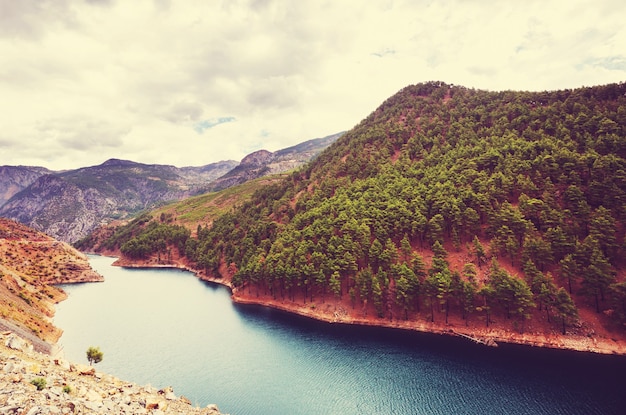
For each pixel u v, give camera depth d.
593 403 65.56
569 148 132.38
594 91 172.50
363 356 88.62
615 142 123.50
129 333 109.12
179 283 191.88
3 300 91.44
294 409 66.62
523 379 74.75
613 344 86.62
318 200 181.75
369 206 145.38
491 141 163.50
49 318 117.31
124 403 34.03
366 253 125.12
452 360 84.75
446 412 64.12
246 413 65.50
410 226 126.69
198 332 109.88
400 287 107.06
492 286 101.81
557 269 102.75
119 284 190.38
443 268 108.00
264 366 84.75
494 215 118.06
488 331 98.12
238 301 147.88
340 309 119.62
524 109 177.62
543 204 112.94
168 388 46.53
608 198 108.12
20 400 24.36
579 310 95.12
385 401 68.38
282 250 145.50
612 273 92.56
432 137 195.88
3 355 32.69
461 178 140.25
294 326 113.75
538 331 94.50
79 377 37.28
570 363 81.44
